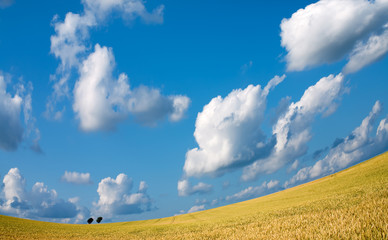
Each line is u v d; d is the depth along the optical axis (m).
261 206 43.47
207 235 15.55
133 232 34.06
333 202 22.17
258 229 12.32
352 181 40.31
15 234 32.81
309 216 13.16
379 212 8.85
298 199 38.94
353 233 6.96
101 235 33.38
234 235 12.32
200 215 53.75
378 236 6.30
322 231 7.73
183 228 30.20
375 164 49.41
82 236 32.97
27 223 47.78
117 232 36.12
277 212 25.91
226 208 59.03
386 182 28.14
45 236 32.66
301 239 7.57
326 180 54.25
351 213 10.32
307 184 62.81
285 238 8.16
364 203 12.51
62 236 33.16
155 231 31.62
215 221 32.72
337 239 6.72
